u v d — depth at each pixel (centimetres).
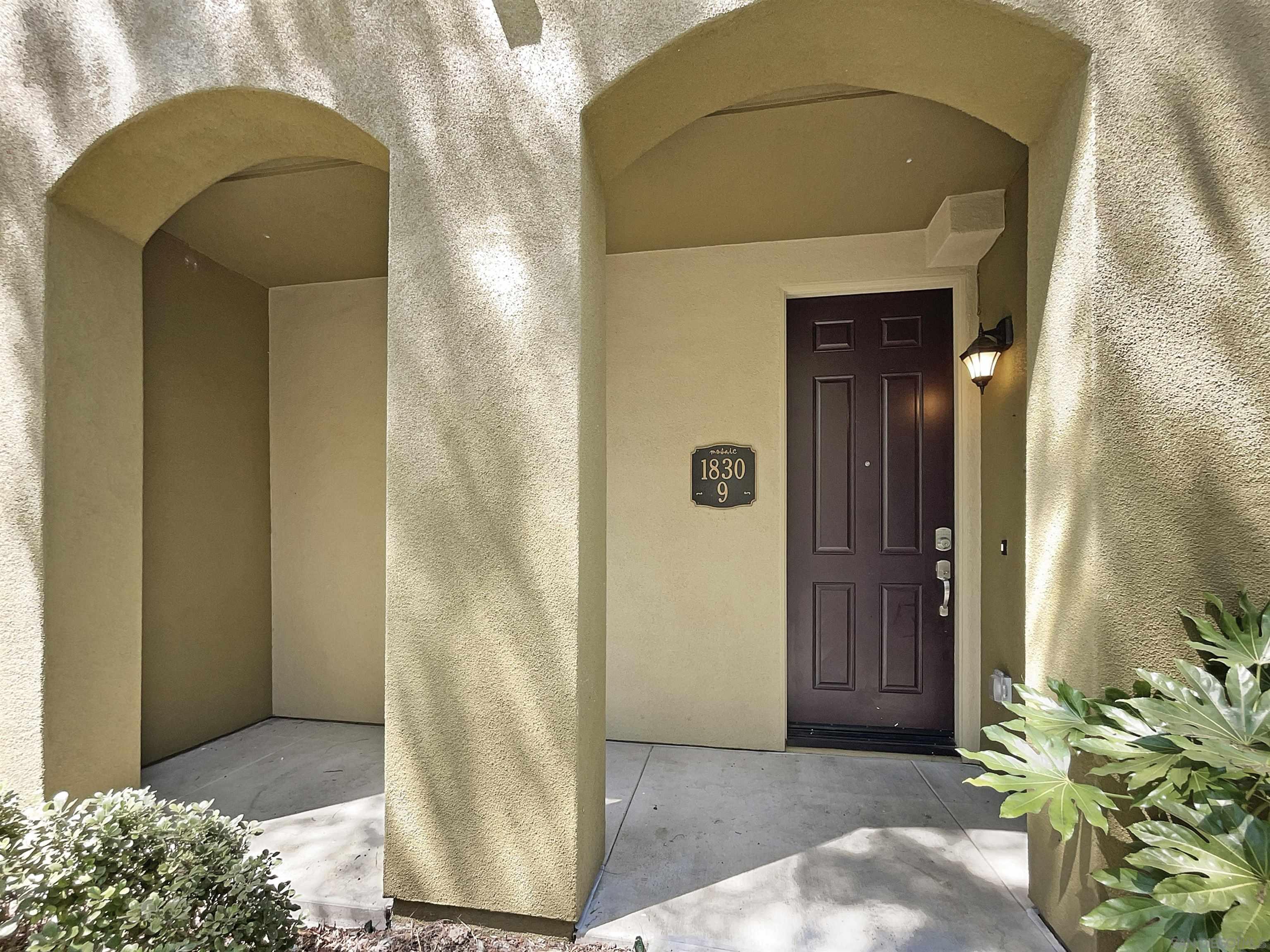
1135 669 132
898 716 298
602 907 172
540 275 165
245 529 340
